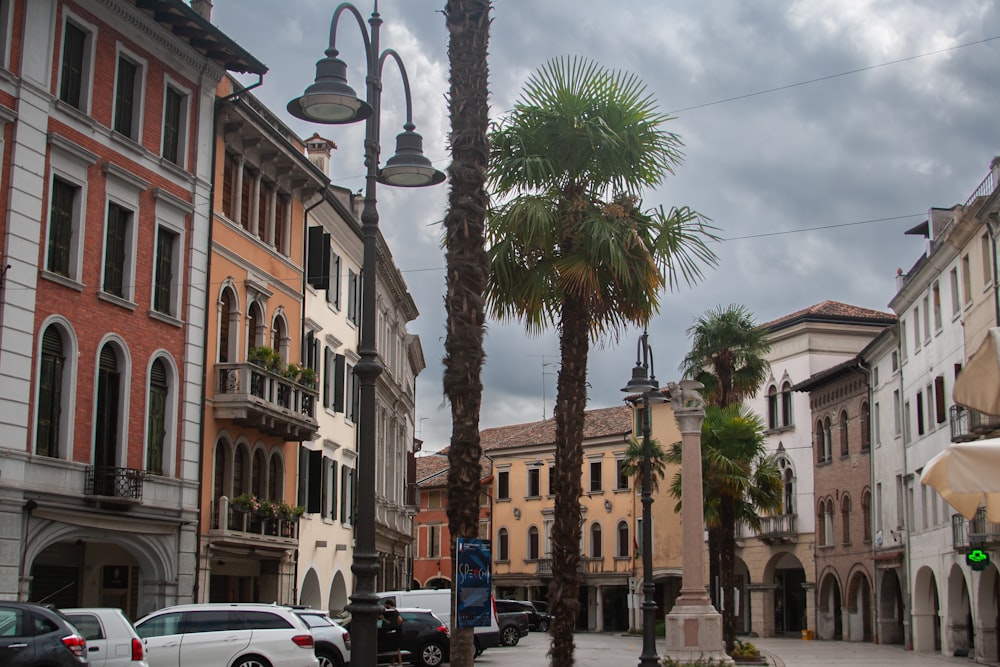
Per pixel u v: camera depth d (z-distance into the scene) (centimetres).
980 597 3947
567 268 1736
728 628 3809
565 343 1767
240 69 3119
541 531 8312
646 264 1773
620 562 7738
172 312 2883
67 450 2462
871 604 5662
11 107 2355
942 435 4381
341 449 4184
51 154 2459
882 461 5378
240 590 3303
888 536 5247
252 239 3284
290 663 2173
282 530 3356
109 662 1805
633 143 1798
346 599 4241
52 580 2577
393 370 5694
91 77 2588
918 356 4775
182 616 2153
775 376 6675
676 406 2892
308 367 3697
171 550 2800
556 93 1798
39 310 2402
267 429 3253
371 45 1377
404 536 5903
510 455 8669
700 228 1831
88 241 2567
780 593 6650
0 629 1631
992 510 1168
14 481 2292
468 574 1335
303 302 3644
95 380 2566
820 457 6247
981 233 3850
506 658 4047
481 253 1405
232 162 3212
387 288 5288
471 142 1412
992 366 997
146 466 2739
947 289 4325
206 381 2992
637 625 7412
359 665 1215
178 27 2858
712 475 3884
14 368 2316
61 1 2503
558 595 1712
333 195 3841
